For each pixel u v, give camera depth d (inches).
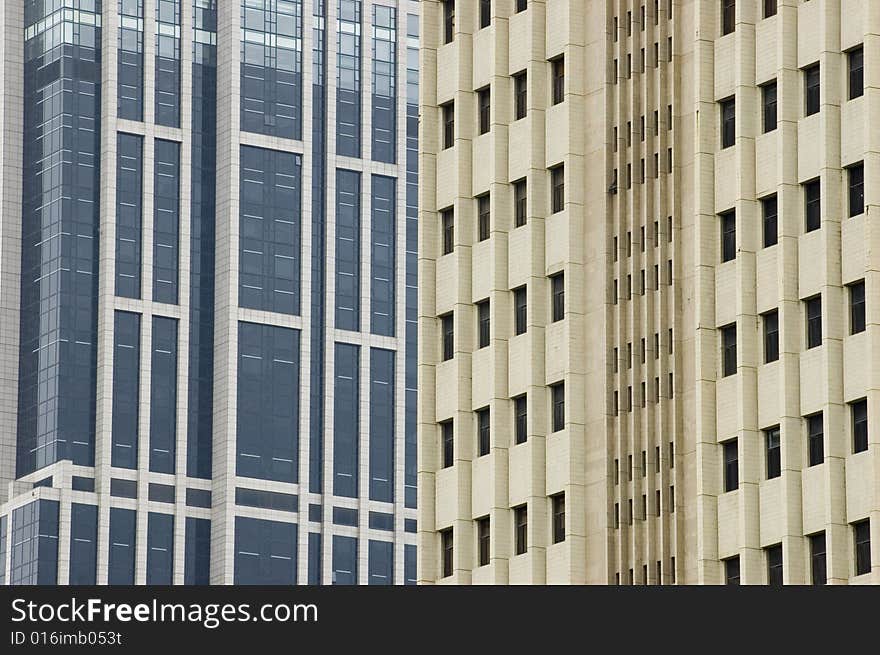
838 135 6176.2
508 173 7027.6
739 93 6382.9
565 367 6776.6
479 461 6963.6
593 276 6776.6
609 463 6604.3
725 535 6269.7
